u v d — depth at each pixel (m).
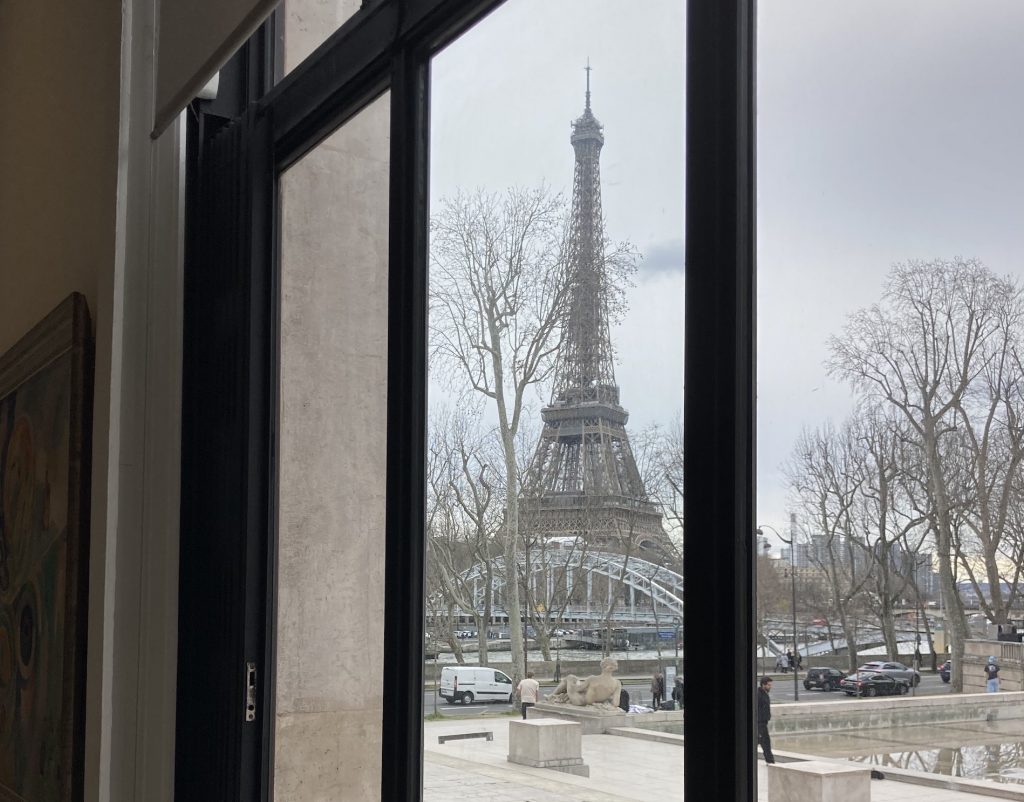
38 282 3.27
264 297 2.41
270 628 2.38
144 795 2.40
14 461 3.15
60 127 3.15
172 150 2.55
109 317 2.49
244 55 2.69
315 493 2.37
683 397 1.30
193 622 2.53
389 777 1.86
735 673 1.15
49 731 2.66
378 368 2.29
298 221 2.38
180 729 2.49
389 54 2.01
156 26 2.56
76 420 2.60
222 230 2.51
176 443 2.50
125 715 2.42
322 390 2.34
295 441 2.37
